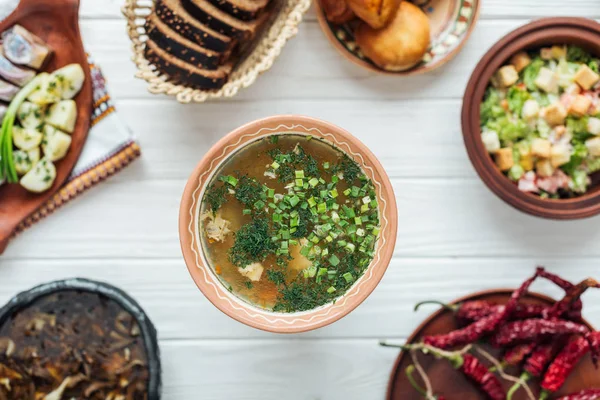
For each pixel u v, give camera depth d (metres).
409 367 0.73
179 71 0.73
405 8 0.75
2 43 0.75
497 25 0.79
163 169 0.79
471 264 0.80
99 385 0.72
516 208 0.75
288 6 0.75
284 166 0.71
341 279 0.71
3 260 0.79
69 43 0.76
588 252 0.80
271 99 0.79
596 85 0.76
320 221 0.71
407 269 0.80
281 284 0.72
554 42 0.75
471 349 0.77
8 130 0.75
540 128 0.76
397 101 0.80
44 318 0.73
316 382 0.80
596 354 0.73
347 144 0.70
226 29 0.72
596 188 0.76
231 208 0.71
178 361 0.80
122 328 0.73
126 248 0.80
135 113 0.79
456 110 0.80
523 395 0.77
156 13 0.72
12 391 0.72
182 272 0.80
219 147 0.69
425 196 0.80
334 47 0.79
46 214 0.78
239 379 0.80
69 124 0.76
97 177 0.77
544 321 0.73
